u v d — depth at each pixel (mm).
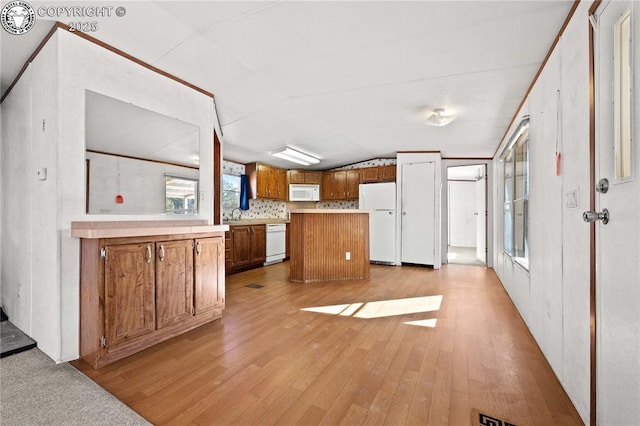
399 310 2990
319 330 2461
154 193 2402
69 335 1890
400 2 1656
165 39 2023
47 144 1924
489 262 5551
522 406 1479
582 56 1468
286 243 6383
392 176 5953
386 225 5797
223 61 2320
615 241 1139
